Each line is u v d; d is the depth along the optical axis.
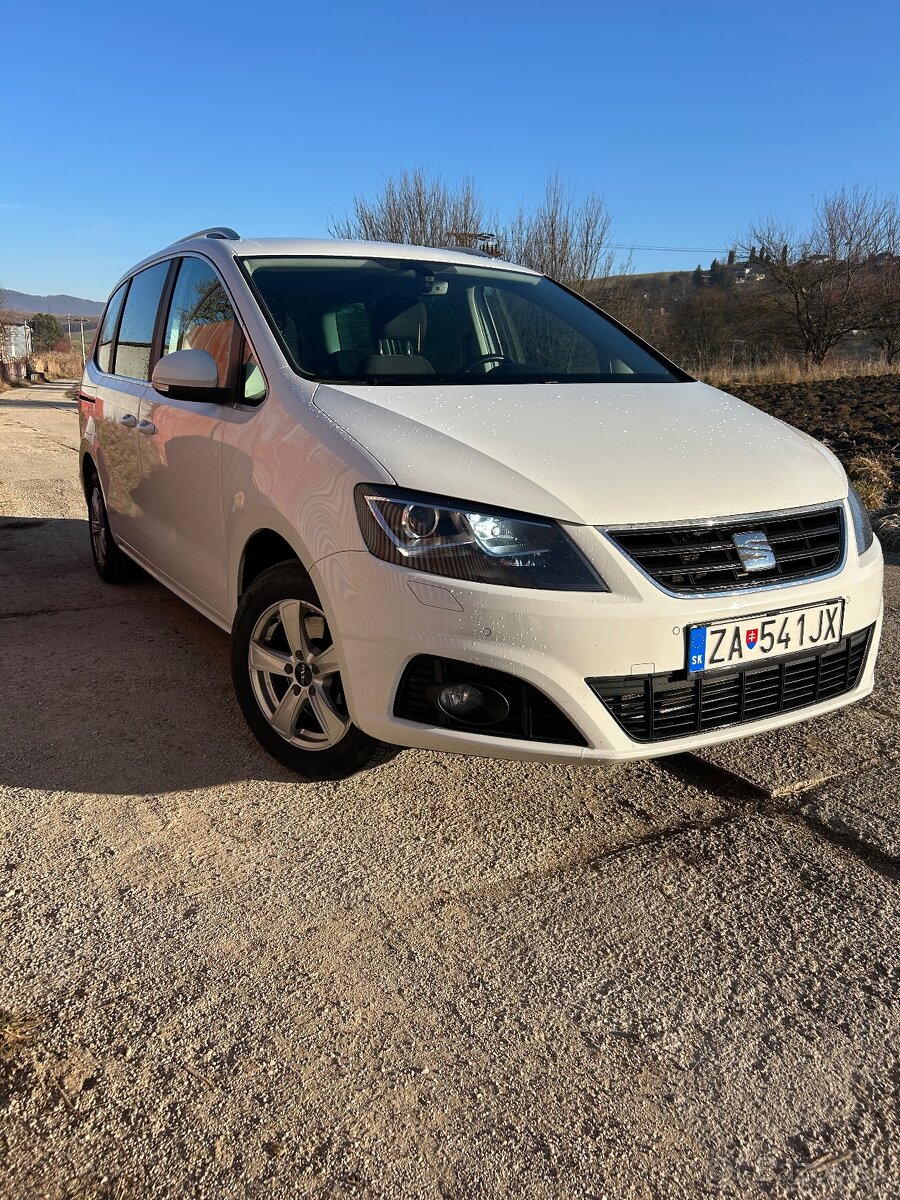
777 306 31.41
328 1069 1.69
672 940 2.09
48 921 2.08
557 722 2.20
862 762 2.95
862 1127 1.60
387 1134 1.56
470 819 2.59
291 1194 1.45
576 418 2.65
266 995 1.87
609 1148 1.55
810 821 2.60
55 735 3.04
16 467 10.06
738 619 2.30
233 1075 1.67
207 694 3.43
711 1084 1.69
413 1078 1.68
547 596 2.13
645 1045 1.78
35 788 2.68
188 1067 1.68
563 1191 1.47
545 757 2.21
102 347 5.09
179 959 1.97
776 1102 1.65
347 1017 1.82
